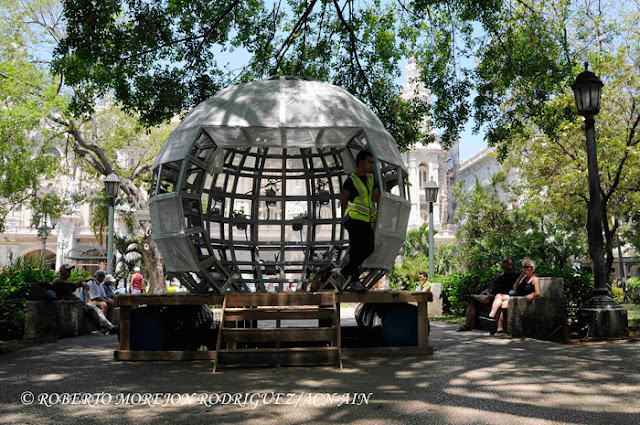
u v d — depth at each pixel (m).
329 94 6.58
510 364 5.02
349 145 7.31
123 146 25.56
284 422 3.05
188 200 6.66
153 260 22.30
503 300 8.13
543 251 15.35
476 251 17.81
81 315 9.11
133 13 9.62
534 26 11.16
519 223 23.94
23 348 6.90
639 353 5.73
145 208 23.52
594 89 7.94
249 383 4.23
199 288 6.17
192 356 5.58
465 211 25.33
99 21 8.74
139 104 10.45
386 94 12.39
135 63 10.28
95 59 9.16
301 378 4.42
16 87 18.31
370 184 5.69
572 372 4.55
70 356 6.02
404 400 3.56
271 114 6.19
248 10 11.60
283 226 8.71
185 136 6.24
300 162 9.49
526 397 3.60
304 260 8.47
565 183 16.02
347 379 4.34
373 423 3.00
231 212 8.50
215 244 7.96
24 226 49.44
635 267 39.41
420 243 28.64
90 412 3.35
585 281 9.55
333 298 5.61
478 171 55.94
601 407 3.31
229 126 6.06
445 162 61.75
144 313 5.78
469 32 11.78
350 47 12.34
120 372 4.83
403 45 12.45
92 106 11.48
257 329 5.31
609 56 14.51
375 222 6.06
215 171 7.52
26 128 18.72
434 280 15.14
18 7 18.86
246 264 7.89
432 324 10.63
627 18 14.16
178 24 10.48
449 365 5.00
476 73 11.75
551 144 16.59
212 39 10.88
